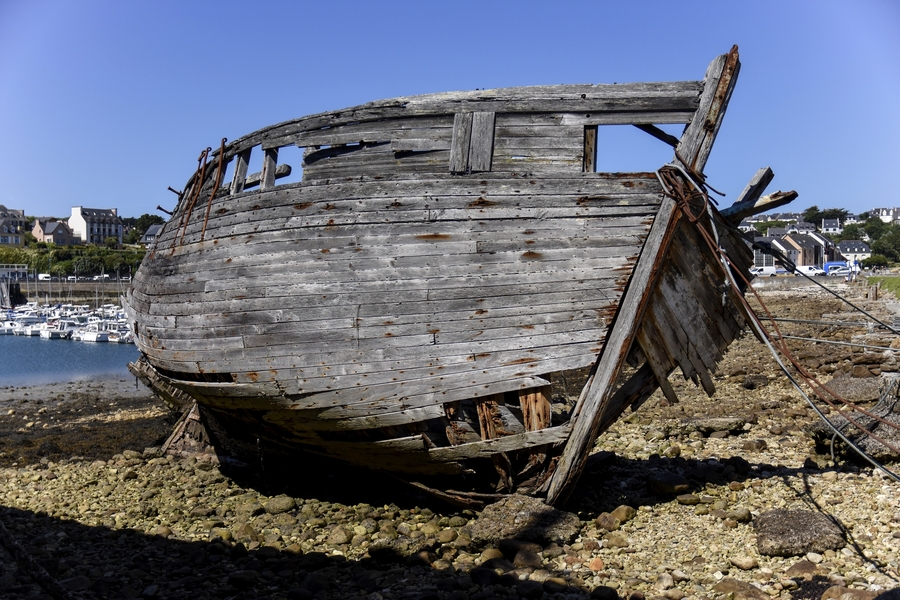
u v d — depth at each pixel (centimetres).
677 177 825
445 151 878
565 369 838
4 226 14988
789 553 731
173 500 1123
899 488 905
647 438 1347
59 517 1069
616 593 670
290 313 877
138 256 12688
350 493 1085
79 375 3656
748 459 1145
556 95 855
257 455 1216
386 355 851
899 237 13938
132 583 787
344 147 923
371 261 855
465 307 839
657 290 852
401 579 748
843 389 1564
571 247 835
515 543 793
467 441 866
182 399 1474
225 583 770
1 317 7494
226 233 945
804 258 11900
